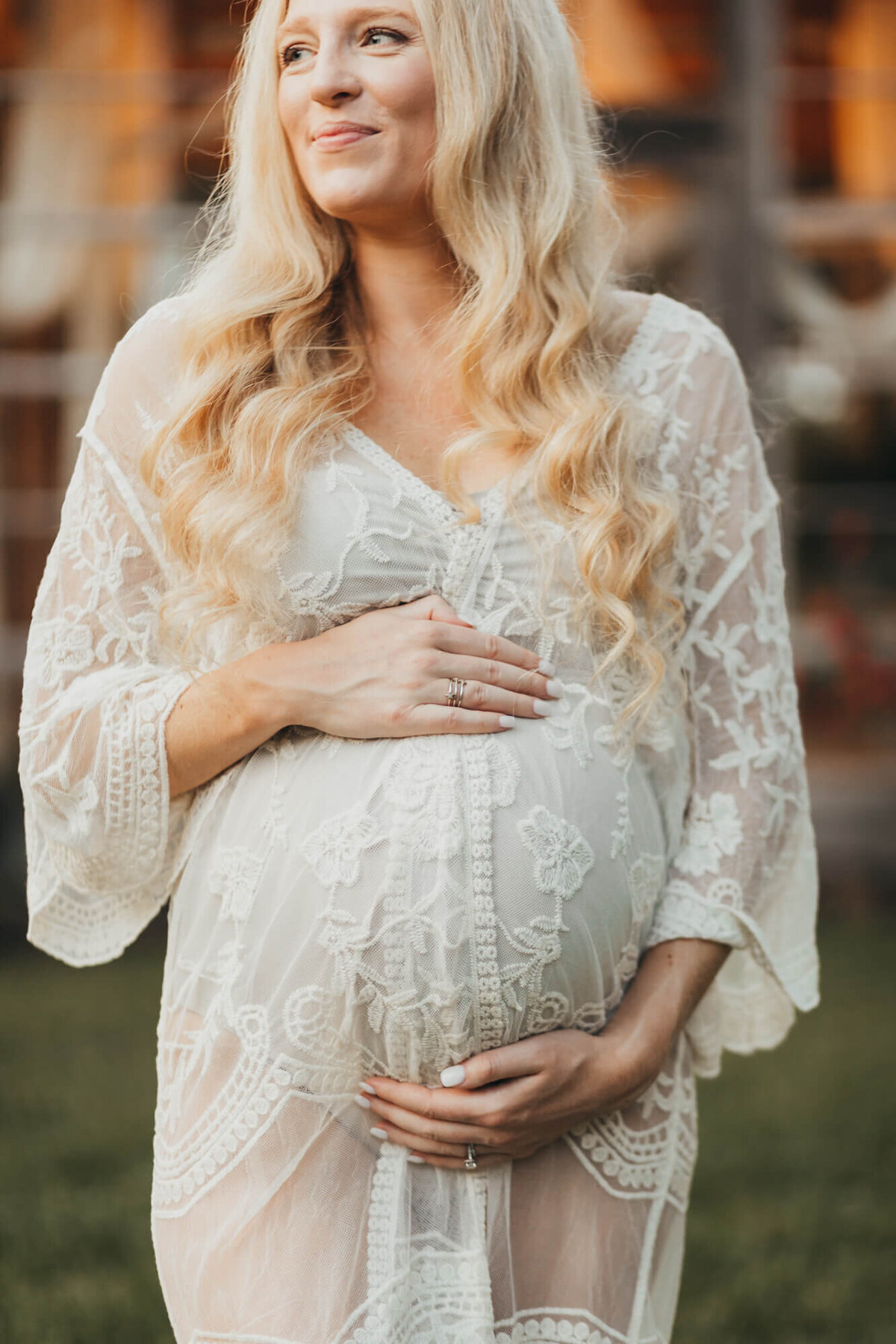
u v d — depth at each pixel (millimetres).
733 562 1851
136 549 1776
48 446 6922
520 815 1652
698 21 6957
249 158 1853
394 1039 1617
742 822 1820
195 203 6871
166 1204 1677
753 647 1854
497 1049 1624
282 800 1675
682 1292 2982
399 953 1604
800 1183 3506
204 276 1900
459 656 1691
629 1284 1695
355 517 1705
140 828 1737
